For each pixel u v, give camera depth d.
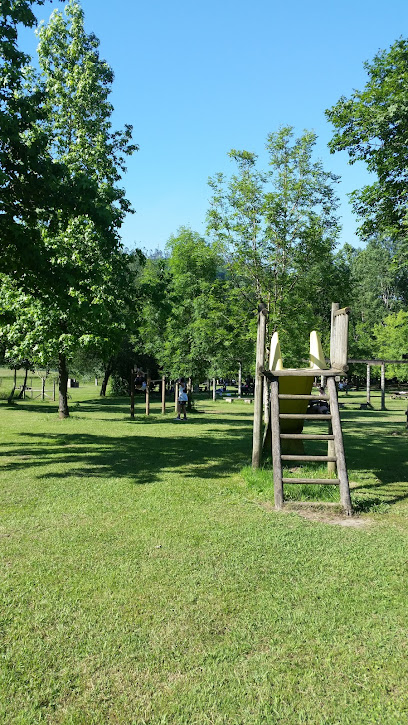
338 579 4.42
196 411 28.12
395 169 14.20
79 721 2.67
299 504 6.90
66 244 14.46
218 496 7.60
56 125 18.16
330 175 16.61
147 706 2.79
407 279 78.81
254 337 17.11
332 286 18.66
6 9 9.22
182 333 26.36
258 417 9.23
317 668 3.13
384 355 52.09
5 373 70.00
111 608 3.87
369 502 7.16
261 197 16.88
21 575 4.50
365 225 15.85
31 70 18.22
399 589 4.23
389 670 3.12
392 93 13.93
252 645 3.37
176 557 4.94
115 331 17.52
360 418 25.66
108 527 5.97
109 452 12.34
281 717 2.70
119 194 17.52
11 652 3.29
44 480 8.80
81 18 19.14
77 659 3.21
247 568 4.66
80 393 46.00
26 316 17.58
